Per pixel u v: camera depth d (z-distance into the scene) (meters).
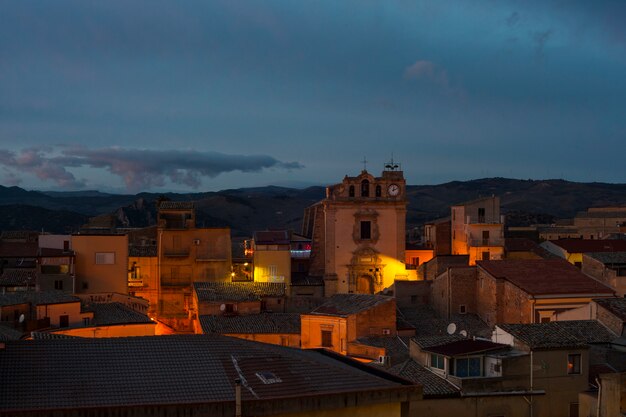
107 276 112.88
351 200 123.06
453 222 132.12
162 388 37.84
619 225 170.75
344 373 41.16
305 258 131.25
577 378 59.47
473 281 96.44
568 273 93.75
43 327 82.94
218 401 36.72
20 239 132.25
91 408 35.19
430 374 58.53
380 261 123.00
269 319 96.69
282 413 37.53
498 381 57.44
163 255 119.88
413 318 94.62
